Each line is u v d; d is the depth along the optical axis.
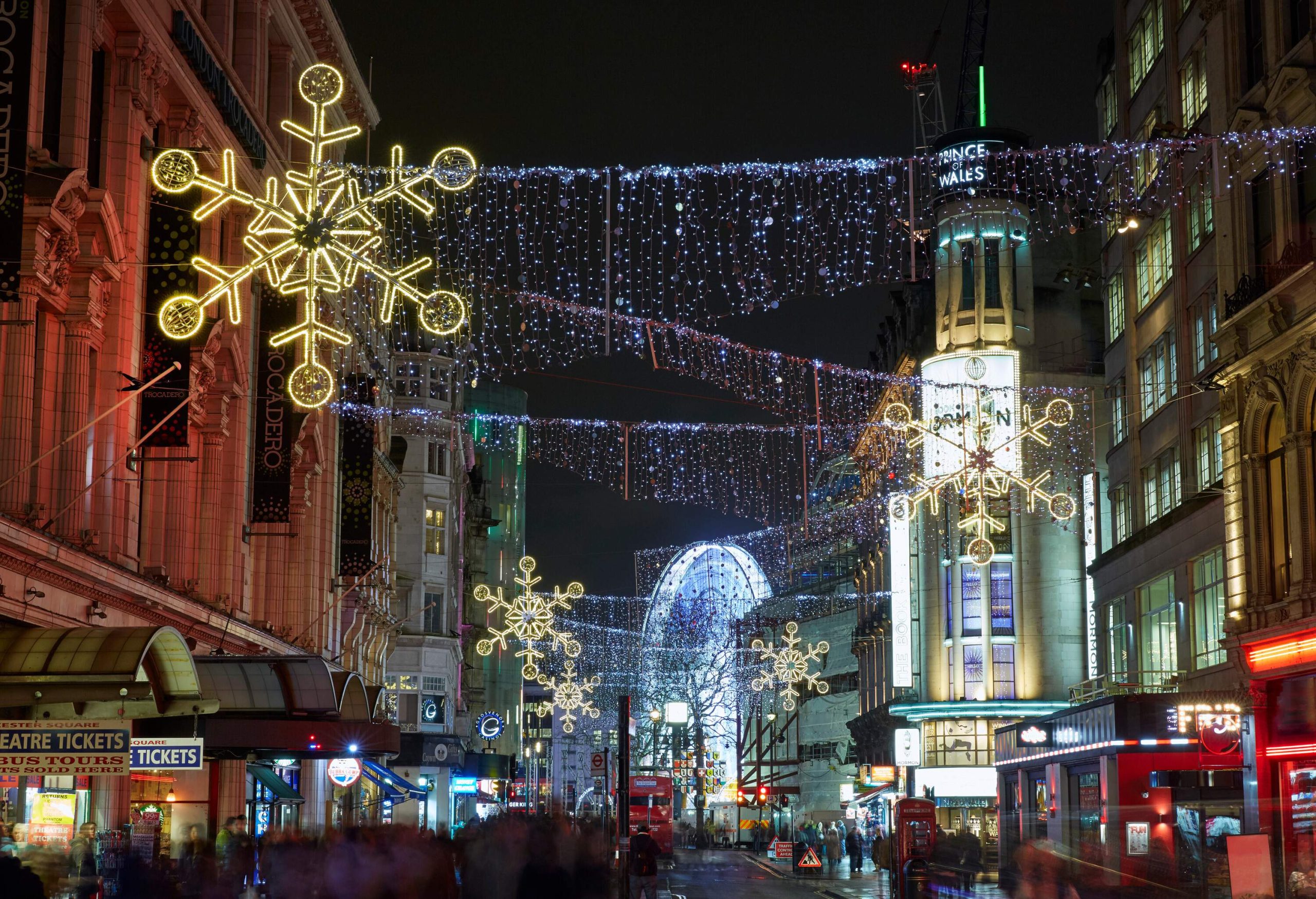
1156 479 45.00
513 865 25.14
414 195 19.75
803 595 114.69
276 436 37.06
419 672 72.19
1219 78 37.16
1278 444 34.19
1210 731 34.97
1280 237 33.47
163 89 29.91
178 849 33.62
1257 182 35.22
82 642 19.69
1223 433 36.47
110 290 26.64
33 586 23.22
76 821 25.44
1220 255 36.66
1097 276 67.00
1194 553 39.88
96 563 25.08
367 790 55.16
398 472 65.38
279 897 22.08
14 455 23.41
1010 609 69.88
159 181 19.61
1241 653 34.88
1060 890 21.84
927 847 34.91
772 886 47.53
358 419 49.44
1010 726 51.28
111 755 19.77
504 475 136.62
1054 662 69.19
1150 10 44.94
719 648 118.62
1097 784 40.25
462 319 19.55
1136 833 22.59
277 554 41.72
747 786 115.44
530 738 129.50
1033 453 68.62
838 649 108.50
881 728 82.50
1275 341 33.03
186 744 23.41
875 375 40.31
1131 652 45.66
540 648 102.38
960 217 71.06
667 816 69.50
